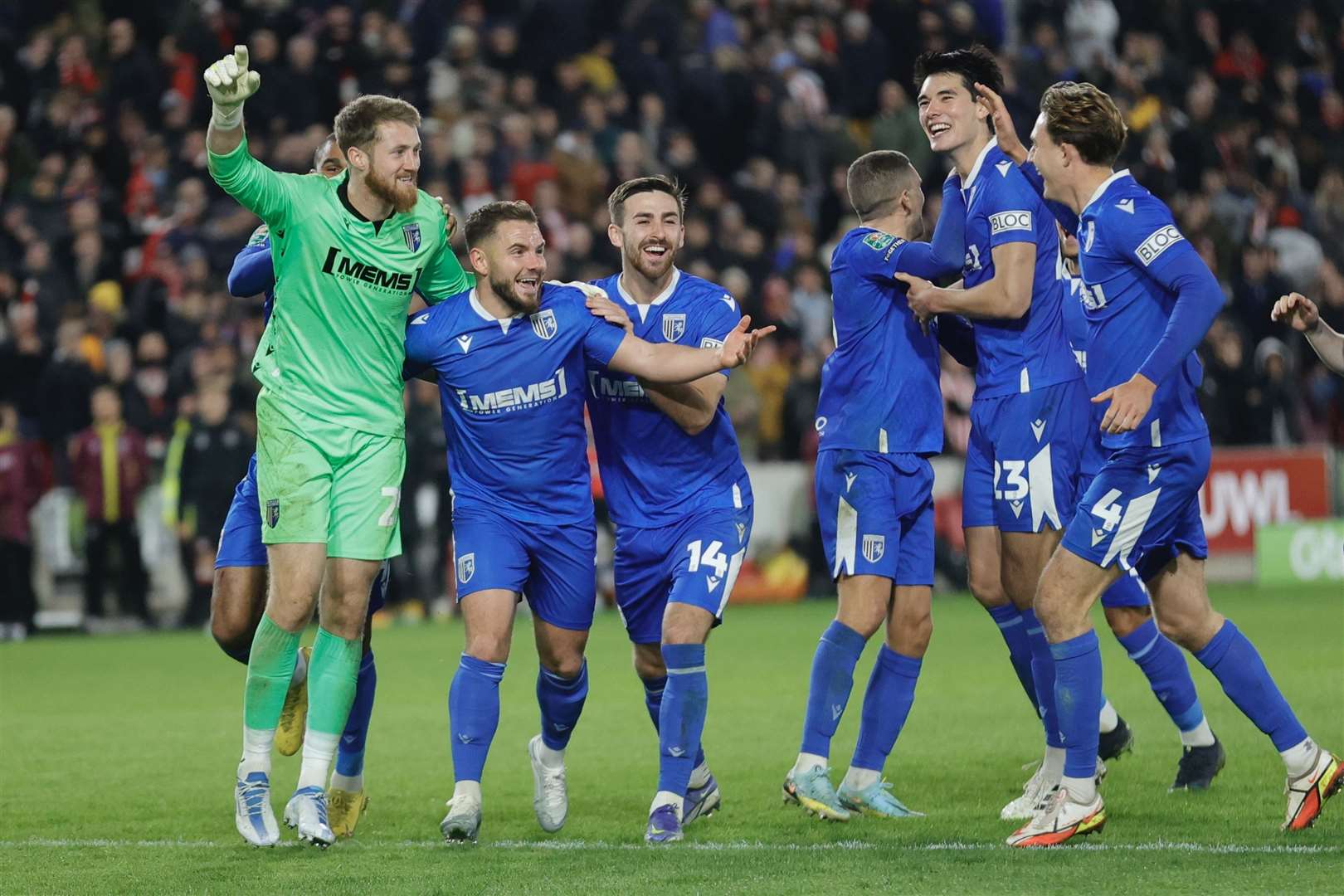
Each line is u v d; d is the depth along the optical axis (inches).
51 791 964.0
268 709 792.3
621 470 858.8
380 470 799.1
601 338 812.6
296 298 791.1
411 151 781.9
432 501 2154.3
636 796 930.7
